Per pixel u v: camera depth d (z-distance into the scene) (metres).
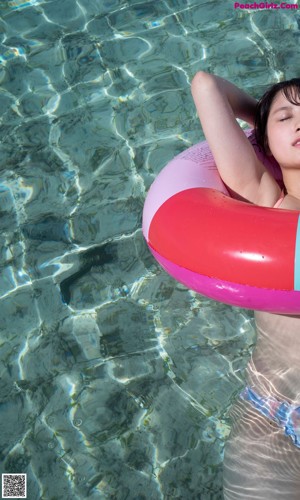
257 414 2.24
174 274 2.18
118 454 2.30
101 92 3.48
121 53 3.67
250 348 2.55
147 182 3.06
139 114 3.36
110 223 2.95
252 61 3.53
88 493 2.22
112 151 3.21
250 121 2.56
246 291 2.01
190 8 3.87
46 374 2.52
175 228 2.12
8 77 3.63
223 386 2.46
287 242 1.95
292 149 2.37
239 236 2.00
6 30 3.89
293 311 2.04
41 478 2.26
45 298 2.74
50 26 3.88
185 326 2.63
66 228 2.95
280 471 2.11
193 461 2.27
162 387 2.46
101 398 2.44
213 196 2.18
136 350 2.57
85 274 2.80
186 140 3.21
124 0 3.98
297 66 3.47
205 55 3.59
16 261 2.86
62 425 2.38
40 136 3.31
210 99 2.38
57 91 3.52
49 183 3.12
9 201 3.07
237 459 2.16
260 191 2.42
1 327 2.66
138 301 2.71
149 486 2.23
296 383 2.21
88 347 2.59
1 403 2.45
